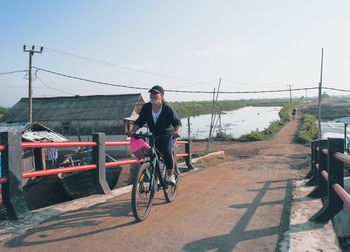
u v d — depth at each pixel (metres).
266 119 68.38
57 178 12.88
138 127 5.39
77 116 31.44
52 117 31.94
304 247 3.87
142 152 5.16
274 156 20.88
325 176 5.73
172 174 5.52
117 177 12.55
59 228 4.46
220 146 29.81
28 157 17.06
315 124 44.22
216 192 7.04
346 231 5.71
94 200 6.06
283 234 4.32
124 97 32.97
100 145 6.80
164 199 6.18
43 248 3.82
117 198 6.25
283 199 6.39
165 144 5.31
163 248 3.86
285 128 45.00
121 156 28.14
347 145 18.03
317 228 4.52
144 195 4.98
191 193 6.84
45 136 19.38
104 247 3.86
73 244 3.94
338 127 42.09
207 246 3.93
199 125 55.78
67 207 5.52
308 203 5.93
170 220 4.87
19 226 4.52
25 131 19.00
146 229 4.46
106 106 32.00
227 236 4.25
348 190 6.49
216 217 5.06
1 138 4.87
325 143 6.41
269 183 8.42
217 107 105.12
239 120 66.38
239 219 4.98
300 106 113.06
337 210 4.74
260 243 4.03
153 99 5.14
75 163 15.87
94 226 4.54
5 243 3.96
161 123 5.23
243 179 9.15
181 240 4.10
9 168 4.84
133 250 3.79
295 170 12.29
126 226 4.56
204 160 16.39
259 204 5.95
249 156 21.14
